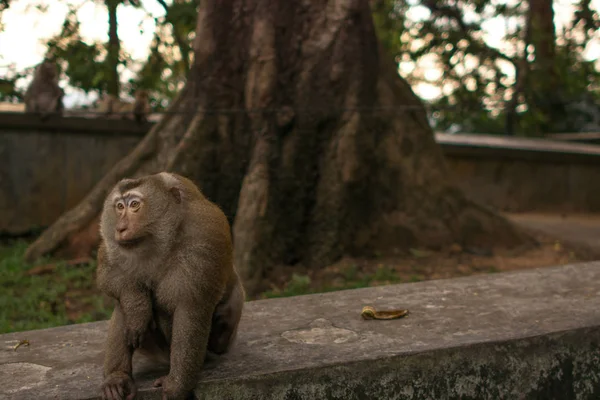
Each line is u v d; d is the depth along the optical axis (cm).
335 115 830
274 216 779
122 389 303
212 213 314
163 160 853
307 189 818
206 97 820
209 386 324
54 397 313
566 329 402
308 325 423
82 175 1120
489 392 382
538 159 1560
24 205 1085
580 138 2064
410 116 913
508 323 417
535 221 1350
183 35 1266
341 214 816
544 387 396
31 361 369
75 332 428
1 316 635
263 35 809
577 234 1140
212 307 309
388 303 474
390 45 1620
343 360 353
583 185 1600
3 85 1124
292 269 780
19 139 1080
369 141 858
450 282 532
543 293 492
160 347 338
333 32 828
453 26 1680
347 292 508
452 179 920
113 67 1052
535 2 1728
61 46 1091
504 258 866
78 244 857
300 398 343
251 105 808
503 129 2355
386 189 868
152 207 292
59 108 1129
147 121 1153
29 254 856
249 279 718
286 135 816
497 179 1545
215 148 809
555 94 1711
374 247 847
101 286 312
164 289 304
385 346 377
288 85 826
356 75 834
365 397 356
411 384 365
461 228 901
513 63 1678
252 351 372
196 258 300
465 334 396
